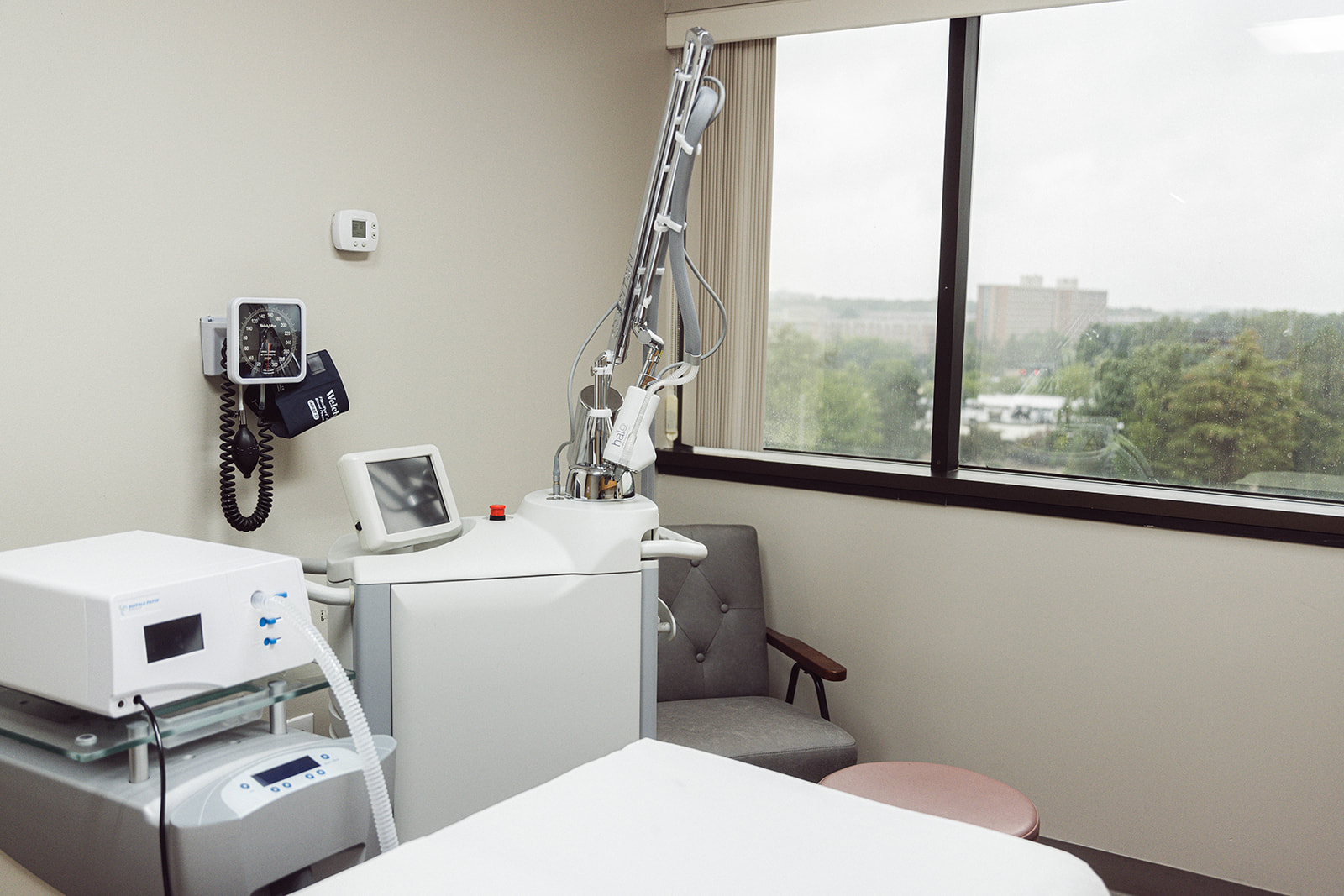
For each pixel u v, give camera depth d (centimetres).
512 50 262
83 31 176
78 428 180
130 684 112
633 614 179
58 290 176
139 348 188
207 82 195
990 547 264
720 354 314
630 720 181
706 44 183
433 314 247
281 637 128
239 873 112
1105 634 252
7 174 168
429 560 169
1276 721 234
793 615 296
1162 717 247
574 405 295
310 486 222
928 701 276
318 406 210
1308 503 242
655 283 194
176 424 195
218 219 199
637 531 178
